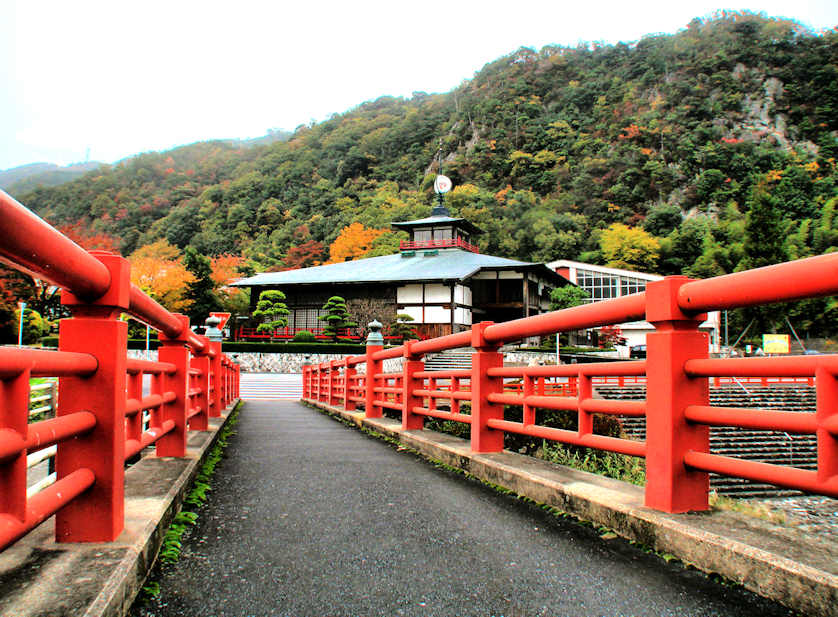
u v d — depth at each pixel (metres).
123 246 86.12
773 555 1.91
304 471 4.37
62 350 2.02
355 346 29.56
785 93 98.94
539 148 95.31
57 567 1.80
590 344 38.59
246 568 2.26
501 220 71.81
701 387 2.51
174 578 2.14
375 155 105.12
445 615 1.83
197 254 40.72
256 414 10.68
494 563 2.31
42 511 1.58
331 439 6.48
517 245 66.12
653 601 1.92
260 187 96.25
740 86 101.44
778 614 1.81
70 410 2.03
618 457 7.71
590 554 2.40
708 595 1.96
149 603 1.92
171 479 3.18
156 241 85.88
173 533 2.64
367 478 4.09
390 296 33.75
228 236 83.56
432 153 101.50
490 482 3.88
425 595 1.99
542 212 71.69
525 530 2.76
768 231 40.03
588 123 99.69
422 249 39.50
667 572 2.18
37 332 27.98
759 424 2.06
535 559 2.35
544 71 115.75
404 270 34.81
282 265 68.75
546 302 39.66
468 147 98.75
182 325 3.98
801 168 70.62
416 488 3.75
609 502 2.70
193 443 4.74
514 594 2.00
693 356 2.48
